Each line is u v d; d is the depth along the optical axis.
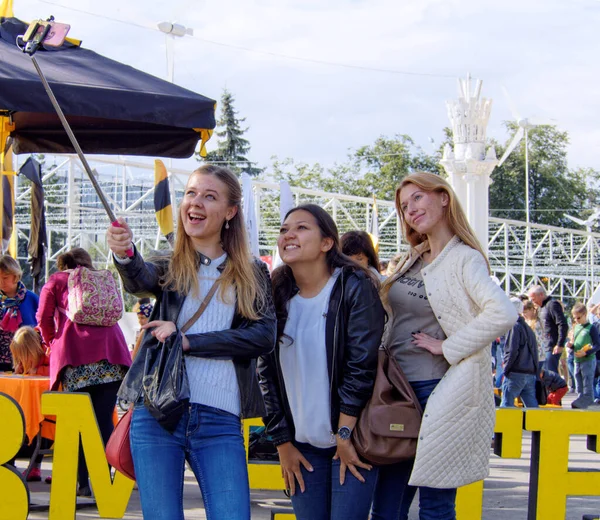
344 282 3.82
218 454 3.25
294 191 25.48
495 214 71.69
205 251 3.48
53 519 5.14
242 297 3.39
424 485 3.71
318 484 3.92
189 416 3.24
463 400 3.75
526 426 4.92
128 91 5.85
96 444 5.15
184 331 3.35
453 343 3.78
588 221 42.12
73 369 6.28
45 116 7.43
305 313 3.88
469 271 3.81
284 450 3.92
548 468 4.94
